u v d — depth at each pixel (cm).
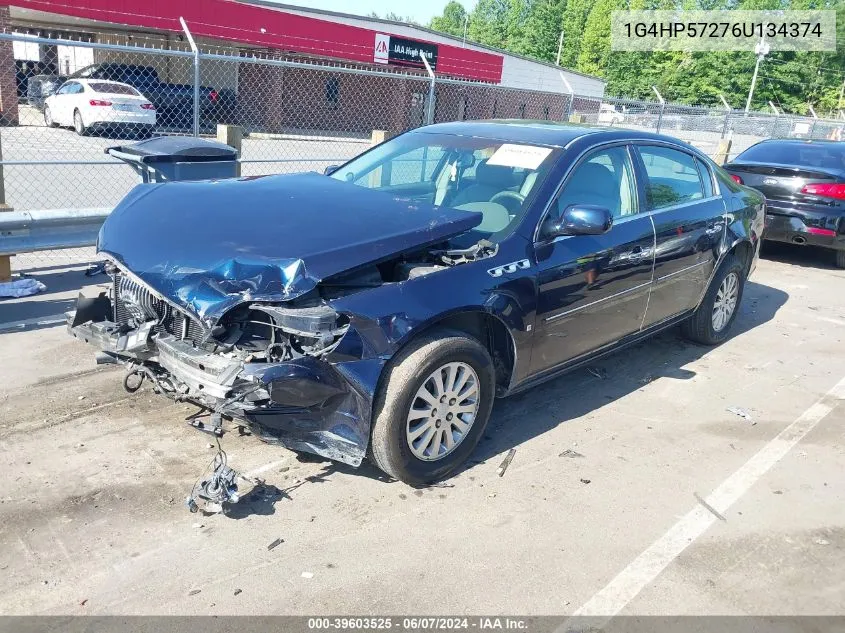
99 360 394
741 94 5672
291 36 2373
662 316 532
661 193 520
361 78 2717
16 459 378
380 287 352
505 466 404
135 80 2089
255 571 307
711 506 376
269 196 418
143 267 359
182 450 397
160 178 671
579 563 325
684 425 469
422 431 365
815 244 919
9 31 1872
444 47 2811
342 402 344
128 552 314
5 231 609
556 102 3153
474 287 377
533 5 9856
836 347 640
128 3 2006
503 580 311
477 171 461
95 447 394
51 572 300
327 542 329
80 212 646
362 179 505
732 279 614
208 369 330
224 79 2600
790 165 923
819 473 416
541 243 415
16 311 593
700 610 300
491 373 391
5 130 1817
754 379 554
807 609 304
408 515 352
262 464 388
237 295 330
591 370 554
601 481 394
